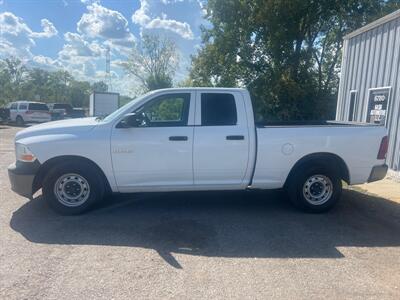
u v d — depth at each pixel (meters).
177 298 3.41
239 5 25.17
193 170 5.80
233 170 5.88
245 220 5.70
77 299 3.35
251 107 5.92
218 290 3.57
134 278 3.77
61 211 5.68
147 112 5.82
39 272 3.85
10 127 26.78
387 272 4.05
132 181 5.76
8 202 6.35
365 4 25.30
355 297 3.50
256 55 26.45
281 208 6.38
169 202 6.60
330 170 6.04
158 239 4.86
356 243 4.88
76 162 5.60
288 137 5.91
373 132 6.13
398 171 9.01
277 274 3.94
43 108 29.97
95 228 5.21
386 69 9.70
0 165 9.99
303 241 4.91
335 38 27.53
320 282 3.78
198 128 5.77
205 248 4.60
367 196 7.37
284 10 23.75
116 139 5.62
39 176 5.75
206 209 6.24
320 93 24.81
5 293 3.42
